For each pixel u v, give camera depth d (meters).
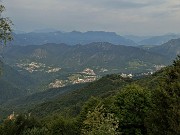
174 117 31.16
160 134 33.53
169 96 32.94
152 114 34.97
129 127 47.16
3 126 33.72
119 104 48.84
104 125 30.69
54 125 54.25
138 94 48.31
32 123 36.44
